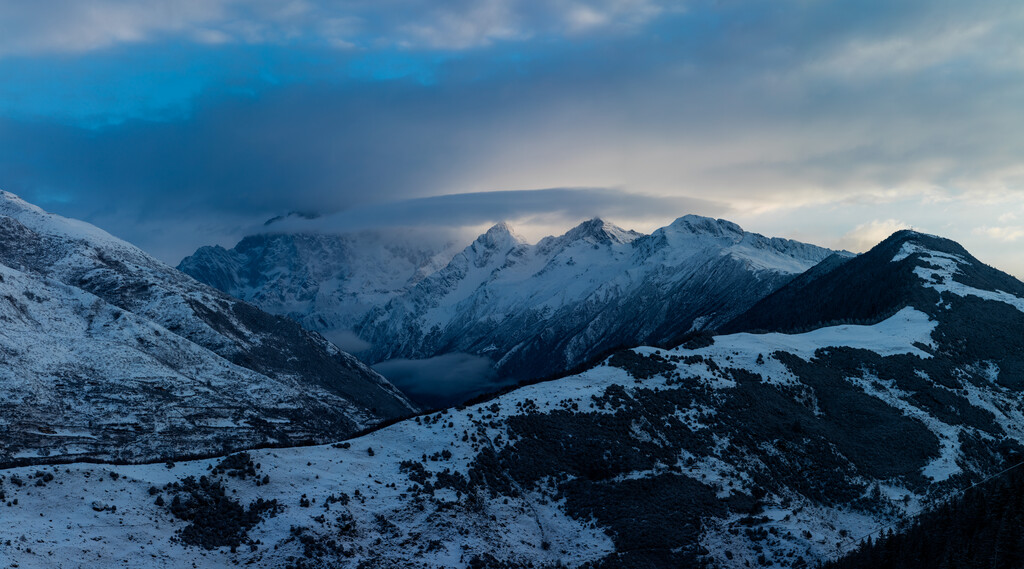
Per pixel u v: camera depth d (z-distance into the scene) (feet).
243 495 385.91
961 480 507.71
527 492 441.68
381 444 458.50
